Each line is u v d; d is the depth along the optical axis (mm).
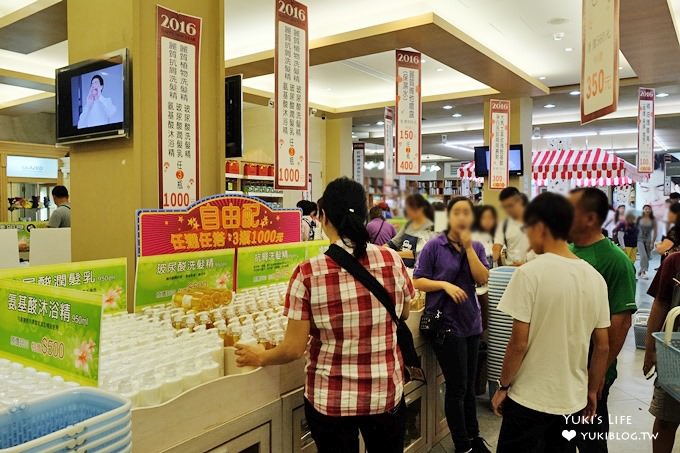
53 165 9383
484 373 3354
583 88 2539
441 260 2613
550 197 1508
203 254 2414
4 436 994
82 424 960
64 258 4094
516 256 1750
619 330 1964
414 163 5379
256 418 1688
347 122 10148
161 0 2689
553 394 1718
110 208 2719
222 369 1726
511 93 7816
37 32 4656
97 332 1305
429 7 5168
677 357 1724
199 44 2805
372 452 1678
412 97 5414
